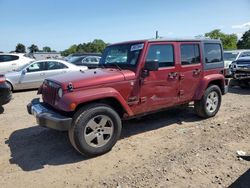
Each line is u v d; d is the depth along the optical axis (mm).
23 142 5539
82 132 4555
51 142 5500
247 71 11320
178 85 6066
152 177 4035
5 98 7656
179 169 4246
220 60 7152
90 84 4777
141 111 5492
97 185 3887
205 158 4605
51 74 12242
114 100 5105
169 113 7402
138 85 5332
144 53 5383
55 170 4355
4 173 4293
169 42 5863
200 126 6305
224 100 9352
